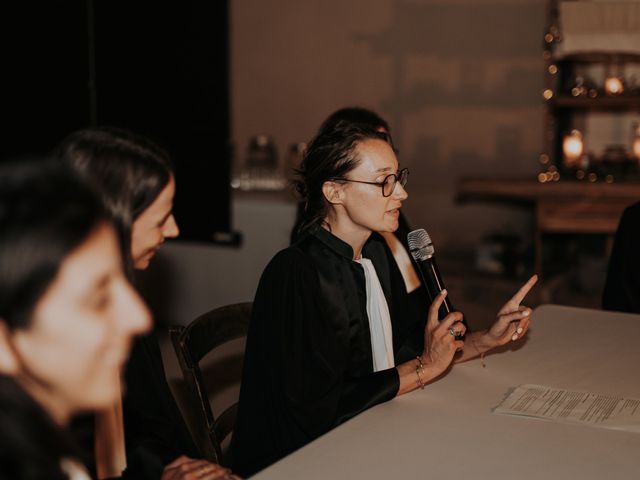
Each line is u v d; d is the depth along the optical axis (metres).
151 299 5.15
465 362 2.09
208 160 4.93
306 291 1.94
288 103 7.50
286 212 4.85
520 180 6.02
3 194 0.78
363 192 1.99
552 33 6.16
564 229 5.61
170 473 1.53
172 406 1.80
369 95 7.30
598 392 1.88
